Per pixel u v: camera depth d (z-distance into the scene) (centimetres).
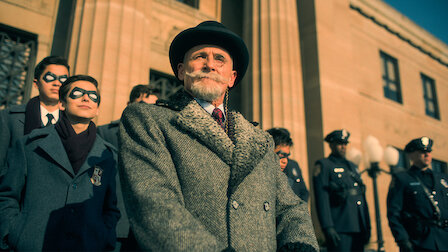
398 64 1008
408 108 974
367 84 866
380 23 966
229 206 98
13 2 497
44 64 237
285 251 100
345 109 752
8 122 204
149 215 84
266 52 643
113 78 432
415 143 375
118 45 452
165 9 651
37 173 163
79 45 439
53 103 237
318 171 400
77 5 469
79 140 179
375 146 479
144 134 104
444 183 356
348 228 360
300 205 121
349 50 823
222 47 132
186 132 106
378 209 460
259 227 99
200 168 100
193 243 79
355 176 395
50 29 526
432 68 1145
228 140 107
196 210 97
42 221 151
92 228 159
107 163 186
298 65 664
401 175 372
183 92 129
